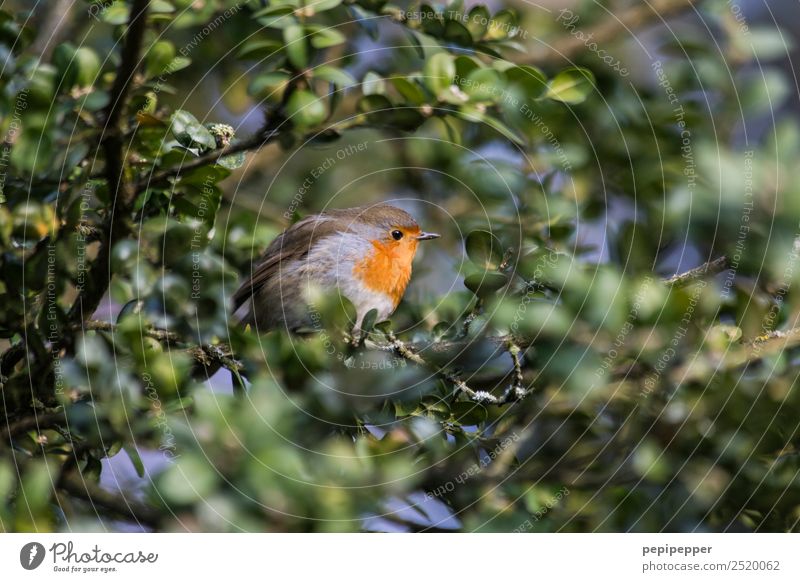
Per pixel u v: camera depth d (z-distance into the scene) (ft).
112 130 22.75
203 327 22.95
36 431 23.29
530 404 25.61
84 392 22.71
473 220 31.45
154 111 25.64
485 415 24.12
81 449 22.80
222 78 34.01
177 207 24.86
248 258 31.24
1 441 22.12
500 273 24.97
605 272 23.91
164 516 23.12
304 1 25.80
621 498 25.14
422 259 37.35
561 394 25.68
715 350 24.77
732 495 24.89
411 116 26.32
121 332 21.47
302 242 33.99
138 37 22.34
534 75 27.07
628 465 25.35
